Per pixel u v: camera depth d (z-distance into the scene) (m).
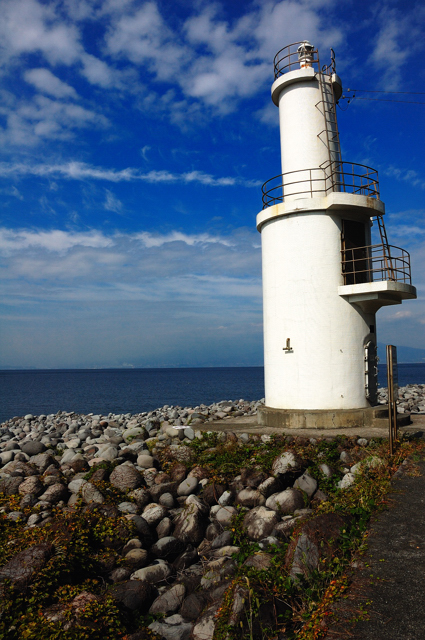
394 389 11.94
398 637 4.22
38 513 9.47
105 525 8.45
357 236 16.25
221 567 7.55
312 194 16.31
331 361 15.40
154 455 13.79
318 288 15.53
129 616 6.23
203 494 10.53
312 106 16.92
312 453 12.14
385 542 6.16
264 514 8.69
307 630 4.57
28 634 5.35
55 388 90.31
